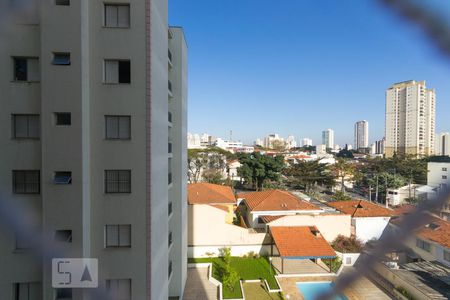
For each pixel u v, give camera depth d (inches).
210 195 1298.0
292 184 2464.3
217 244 1034.7
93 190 467.5
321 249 915.4
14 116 441.4
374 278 775.7
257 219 1173.1
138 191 475.5
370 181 2096.5
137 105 472.1
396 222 321.1
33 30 438.6
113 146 470.3
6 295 433.7
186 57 813.9
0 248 433.7
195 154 2780.5
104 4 469.1
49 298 428.1
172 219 729.6
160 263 551.2
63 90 431.8
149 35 471.5
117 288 477.7
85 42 449.7
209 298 765.9
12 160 438.3
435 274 727.1
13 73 438.3
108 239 478.6
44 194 430.3
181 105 736.3
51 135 431.5
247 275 884.6
